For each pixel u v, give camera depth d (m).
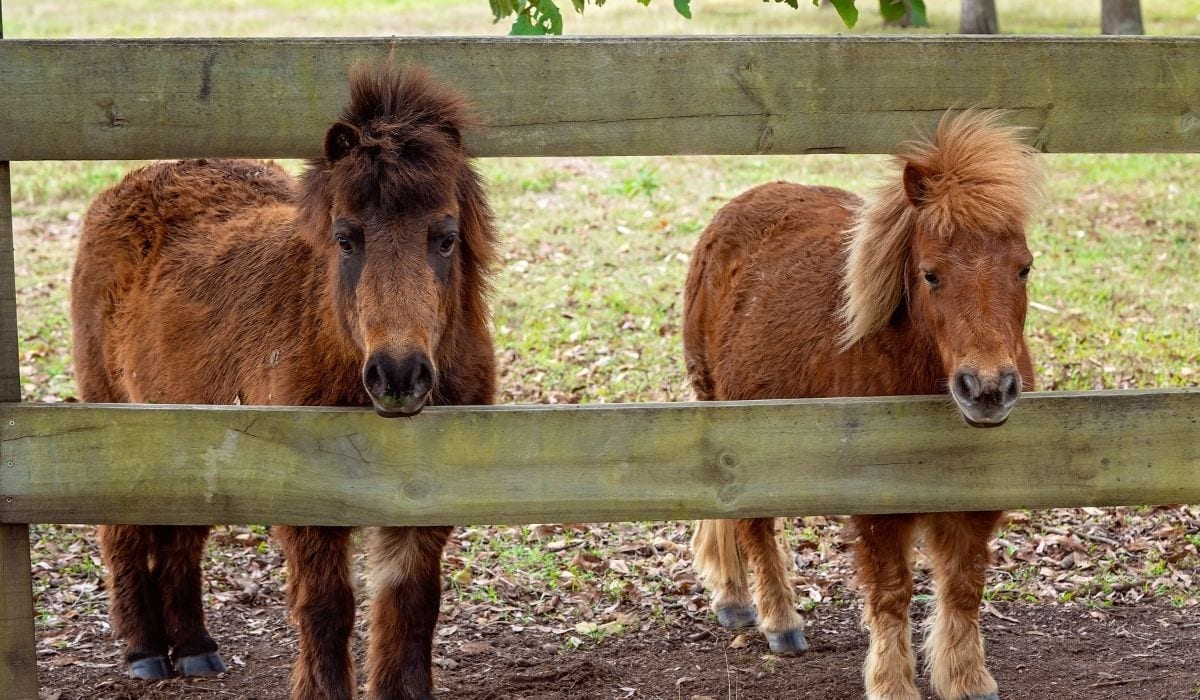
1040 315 8.21
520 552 5.46
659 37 3.11
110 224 4.55
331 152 2.99
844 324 3.85
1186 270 9.13
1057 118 3.23
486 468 3.14
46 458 3.12
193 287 4.11
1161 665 4.19
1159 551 5.24
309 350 3.50
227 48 3.05
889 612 3.78
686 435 3.14
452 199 3.10
